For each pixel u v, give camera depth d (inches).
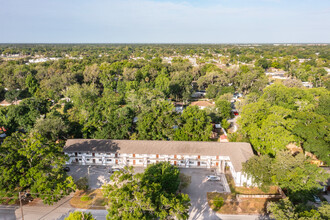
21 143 1802.4
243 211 1642.5
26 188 1737.2
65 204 1704.0
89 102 3063.5
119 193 1237.7
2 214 1595.7
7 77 4832.7
